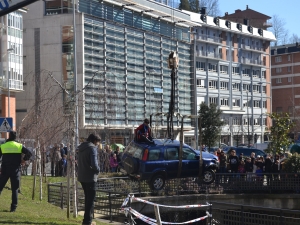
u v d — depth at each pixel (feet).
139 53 204.95
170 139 74.64
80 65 176.45
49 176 83.51
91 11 184.03
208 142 203.31
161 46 219.20
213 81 266.57
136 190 74.28
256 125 296.51
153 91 208.95
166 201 73.46
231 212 44.06
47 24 182.39
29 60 184.75
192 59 244.83
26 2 33.76
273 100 357.20
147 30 210.59
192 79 244.22
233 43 284.61
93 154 37.35
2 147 42.96
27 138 61.31
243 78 289.94
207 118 204.54
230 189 81.61
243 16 350.64
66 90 53.36
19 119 176.04
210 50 265.95
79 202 61.31
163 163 75.05
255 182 82.99
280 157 98.68
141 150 74.64
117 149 91.20
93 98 54.80
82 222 38.99
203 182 79.05
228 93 277.64
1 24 165.89
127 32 199.21
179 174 75.77
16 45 171.94
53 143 56.65
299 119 246.68
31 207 48.78
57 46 180.34
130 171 74.13
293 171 84.94
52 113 54.39
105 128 59.00
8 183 63.87
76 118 48.83
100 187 71.20
